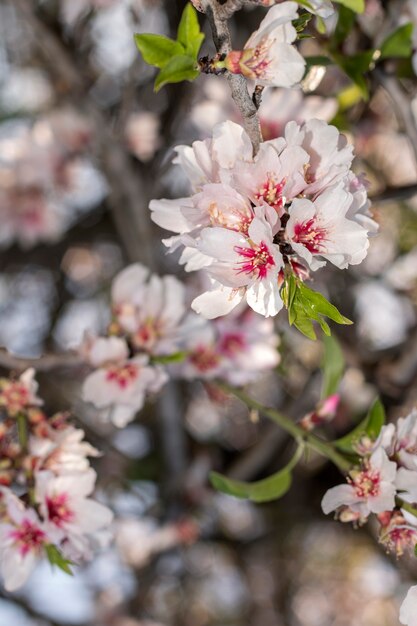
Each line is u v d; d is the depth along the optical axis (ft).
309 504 4.70
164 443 3.94
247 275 2.18
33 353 4.78
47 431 2.63
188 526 4.01
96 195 4.71
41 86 4.37
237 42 3.34
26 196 4.42
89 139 4.08
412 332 3.66
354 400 3.80
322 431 3.57
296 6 2.18
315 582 5.51
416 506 2.38
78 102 3.56
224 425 4.70
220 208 2.19
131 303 2.83
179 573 5.07
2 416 2.92
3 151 4.22
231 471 3.94
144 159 3.99
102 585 4.71
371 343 4.22
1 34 4.24
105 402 2.78
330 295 3.90
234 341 3.03
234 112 3.10
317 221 2.18
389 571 5.30
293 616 5.55
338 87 3.19
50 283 4.96
